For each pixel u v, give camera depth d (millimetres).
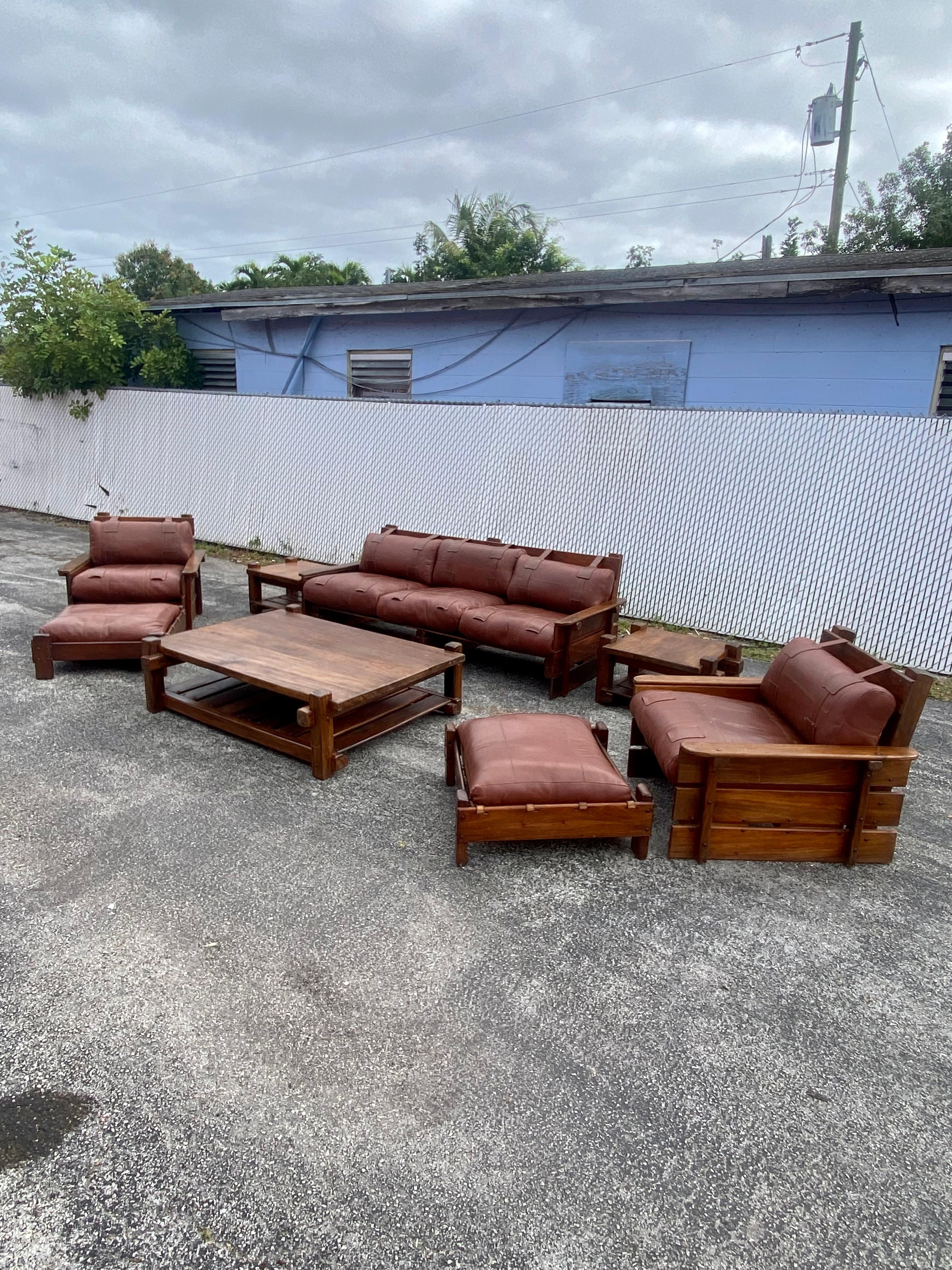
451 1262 1655
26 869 3008
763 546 6516
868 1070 2217
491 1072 2148
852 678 3252
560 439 7285
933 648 5957
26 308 10453
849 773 3195
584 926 2816
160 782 3775
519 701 5109
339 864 3145
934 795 3998
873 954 2730
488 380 9602
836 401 7707
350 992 2430
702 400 8336
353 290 11281
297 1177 1826
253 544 9695
